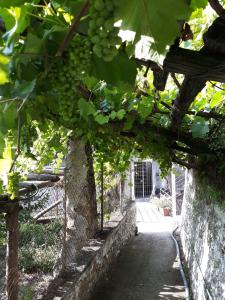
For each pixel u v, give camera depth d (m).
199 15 2.62
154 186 18.16
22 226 5.51
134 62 1.34
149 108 3.44
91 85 1.88
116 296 6.13
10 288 3.68
